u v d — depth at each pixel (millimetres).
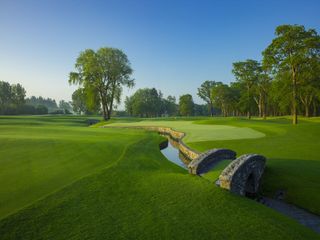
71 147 16359
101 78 51656
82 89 51281
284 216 7934
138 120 60250
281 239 6336
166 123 45219
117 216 7090
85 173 10938
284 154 14852
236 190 9359
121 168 11938
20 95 113375
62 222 6680
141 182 10031
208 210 7609
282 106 52500
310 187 10242
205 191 8977
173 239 6031
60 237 6008
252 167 10578
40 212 7141
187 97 116125
